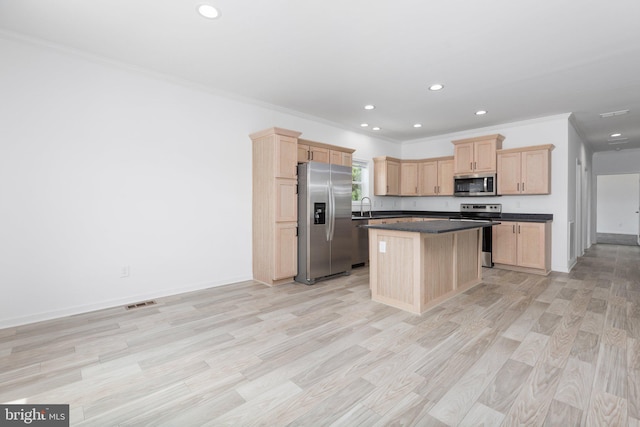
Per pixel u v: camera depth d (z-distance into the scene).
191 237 3.76
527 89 3.85
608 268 5.05
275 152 3.96
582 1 2.18
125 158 3.26
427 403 1.67
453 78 3.54
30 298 2.76
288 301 3.40
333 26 2.52
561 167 4.90
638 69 3.28
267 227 4.08
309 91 3.96
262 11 2.31
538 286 3.99
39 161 2.79
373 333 2.57
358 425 1.51
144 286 3.40
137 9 2.28
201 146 3.83
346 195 4.62
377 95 4.09
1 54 2.61
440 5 2.24
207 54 2.99
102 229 3.13
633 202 9.64
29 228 2.75
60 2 2.20
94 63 3.06
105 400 1.70
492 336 2.50
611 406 1.63
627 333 2.52
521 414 1.57
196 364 2.08
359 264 5.37
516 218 5.28
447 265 3.50
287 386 1.83
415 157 6.92
